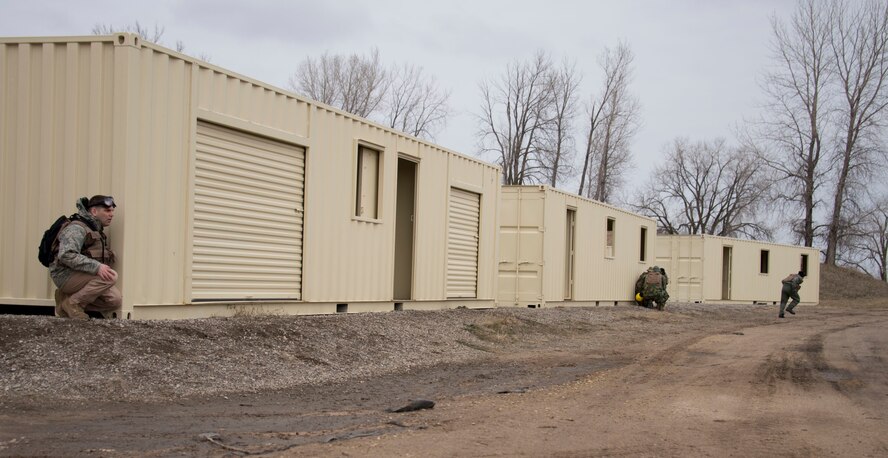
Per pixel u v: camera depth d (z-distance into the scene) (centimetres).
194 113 993
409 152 1493
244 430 618
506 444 588
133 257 911
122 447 536
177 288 977
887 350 1416
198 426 624
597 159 4669
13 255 927
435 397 849
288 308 1186
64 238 853
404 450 558
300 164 1202
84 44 915
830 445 610
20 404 657
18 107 930
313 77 4053
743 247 3538
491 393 884
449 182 1641
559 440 609
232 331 981
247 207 1097
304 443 574
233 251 1073
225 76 1045
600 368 1136
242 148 1087
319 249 1243
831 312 3259
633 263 2753
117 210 900
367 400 818
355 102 4016
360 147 1370
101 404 690
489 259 1834
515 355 1293
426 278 1565
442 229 1620
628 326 1967
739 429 670
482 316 1620
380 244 1411
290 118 1171
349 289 1324
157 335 877
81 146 913
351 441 586
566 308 2128
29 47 929
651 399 836
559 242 2122
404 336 1262
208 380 818
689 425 686
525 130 4397
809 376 1041
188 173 988
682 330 1938
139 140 920
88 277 864
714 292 3334
